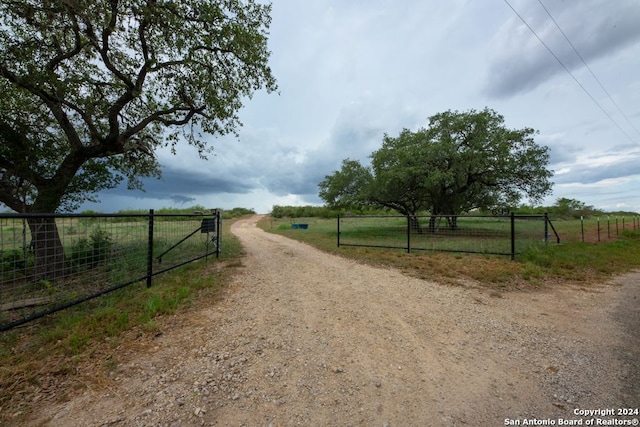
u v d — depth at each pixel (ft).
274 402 7.53
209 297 16.39
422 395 7.97
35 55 23.25
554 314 14.71
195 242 30.78
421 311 14.74
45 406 7.23
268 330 12.17
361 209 75.15
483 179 59.67
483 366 9.59
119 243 19.74
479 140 55.21
